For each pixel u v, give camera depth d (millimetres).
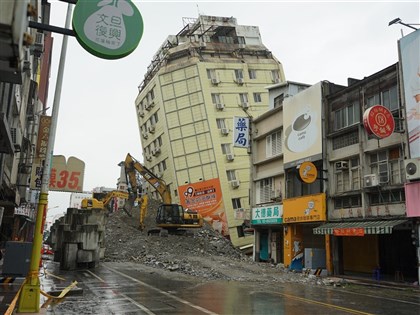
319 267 23891
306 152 26031
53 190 14781
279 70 50906
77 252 22859
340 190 23734
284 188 28672
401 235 22453
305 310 10656
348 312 10492
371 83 22203
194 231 41125
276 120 30703
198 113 46594
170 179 47469
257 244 32500
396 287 17734
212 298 12680
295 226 27016
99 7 6426
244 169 45688
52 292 12758
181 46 50281
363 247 24766
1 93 10961
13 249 14969
